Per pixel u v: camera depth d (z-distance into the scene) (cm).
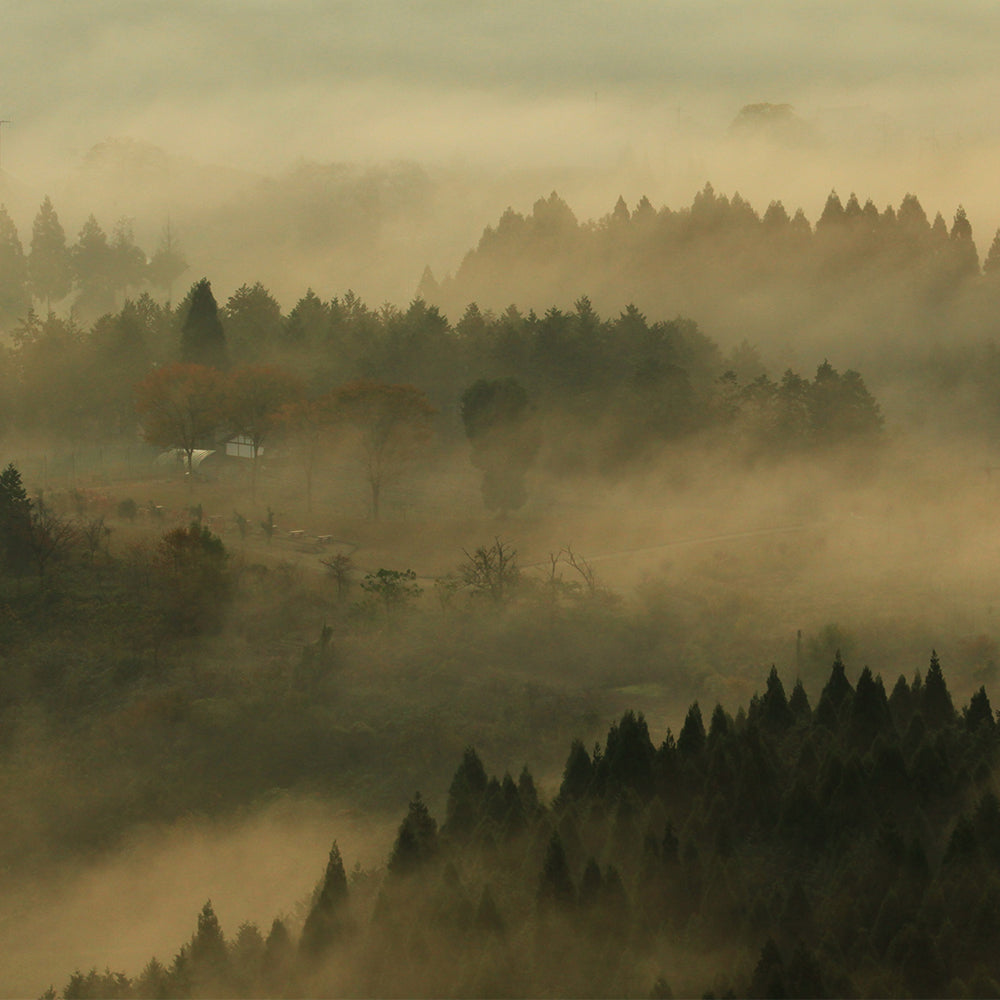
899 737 6900
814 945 4916
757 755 6188
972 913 4878
